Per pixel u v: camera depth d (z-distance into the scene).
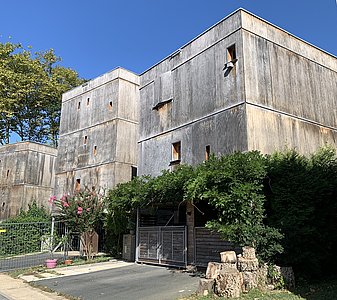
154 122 17.84
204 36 15.40
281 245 8.66
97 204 16.27
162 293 8.18
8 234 19.98
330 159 10.47
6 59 34.34
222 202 9.24
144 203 13.84
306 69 15.41
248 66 13.11
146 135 18.30
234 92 13.20
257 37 13.83
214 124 13.89
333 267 9.68
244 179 9.45
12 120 36.81
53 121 39.53
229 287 7.30
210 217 12.24
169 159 16.25
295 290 7.82
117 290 8.90
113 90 22.73
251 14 13.89
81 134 24.36
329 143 15.23
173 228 12.94
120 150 21.50
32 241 20.80
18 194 29.14
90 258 15.90
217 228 9.41
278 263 8.90
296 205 9.00
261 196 9.22
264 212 9.55
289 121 13.85
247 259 8.16
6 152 31.52
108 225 16.72
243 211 9.09
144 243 14.41
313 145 14.48
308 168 9.91
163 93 17.41
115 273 11.83
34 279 11.25
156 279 10.23
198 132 14.71
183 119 15.81
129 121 22.45
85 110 24.62
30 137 38.94
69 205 16.00
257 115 12.79
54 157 32.06
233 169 9.52
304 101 14.79
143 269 12.54
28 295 8.85
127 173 21.58
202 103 14.80
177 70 16.84
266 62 13.79
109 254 17.48
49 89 36.16
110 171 21.22
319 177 9.48
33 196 29.58
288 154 10.36
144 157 18.09
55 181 25.44
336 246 9.63
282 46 14.66
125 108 22.45
